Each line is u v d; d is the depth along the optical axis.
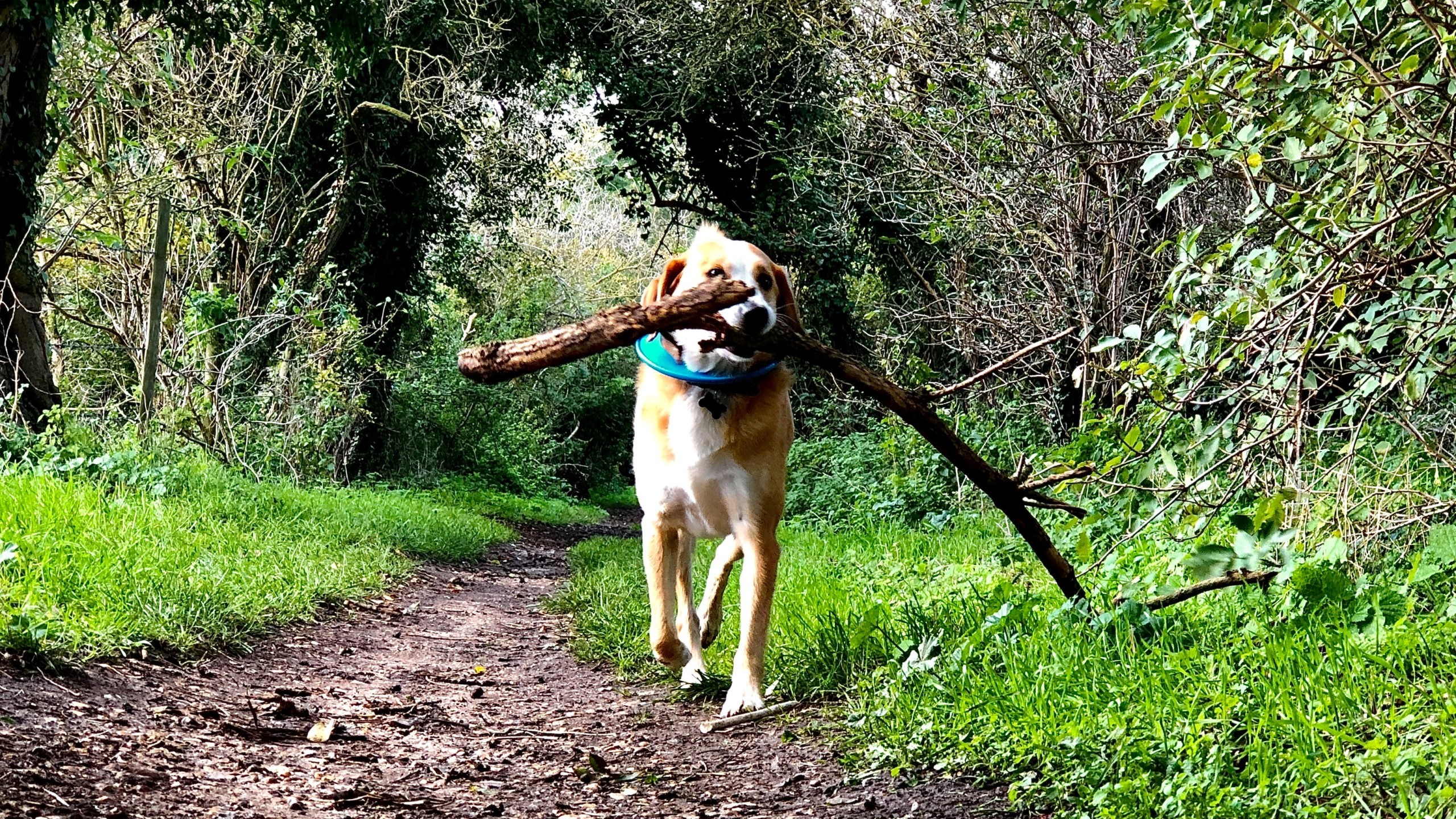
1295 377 3.70
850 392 17.44
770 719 4.62
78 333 17.27
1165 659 3.87
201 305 14.92
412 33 18.69
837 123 13.33
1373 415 4.70
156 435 12.55
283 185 18.19
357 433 19.67
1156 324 8.94
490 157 21.38
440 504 20.02
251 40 14.50
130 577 5.98
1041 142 9.77
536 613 9.55
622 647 6.43
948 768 3.63
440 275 24.55
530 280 32.91
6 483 7.57
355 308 20.00
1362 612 3.75
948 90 10.72
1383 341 3.49
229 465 14.20
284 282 16.25
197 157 15.88
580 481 35.44
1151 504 4.05
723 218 21.31
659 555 5.21
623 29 21.03
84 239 14.83
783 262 20.11
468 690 5.76
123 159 13.72
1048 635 4.39
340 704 5.09
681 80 20.06
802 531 12.73
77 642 4.77
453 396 24.61
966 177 10.69
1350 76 3.41
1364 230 3.45
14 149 11.71
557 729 4.82
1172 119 7.70
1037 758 3.49
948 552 8.66
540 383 33.47
